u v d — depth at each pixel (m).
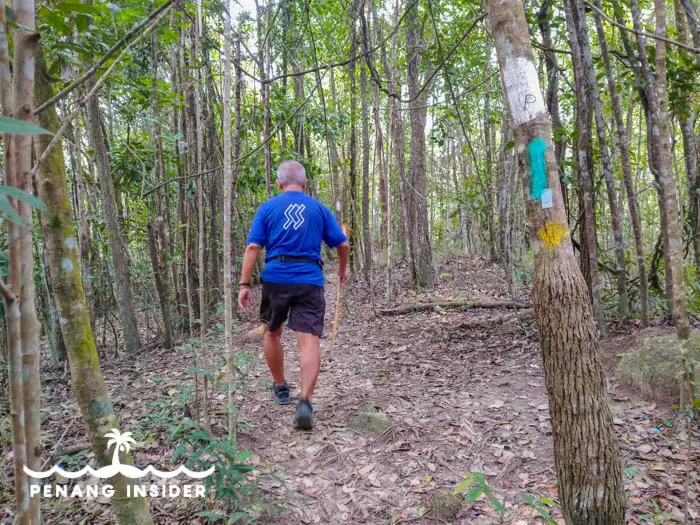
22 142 1.08
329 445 2.90
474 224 11.95
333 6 6.31
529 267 7.05
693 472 2.47
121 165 5.34
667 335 3.81
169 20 3.56
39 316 5.09
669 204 2.33
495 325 5.60
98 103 4.96
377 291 8.80
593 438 1.62
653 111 3.99
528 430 2.99
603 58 4.23
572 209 5.78
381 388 3.82
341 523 2.24
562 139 4.55
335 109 8.77
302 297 3.11
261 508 2.25
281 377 3.43
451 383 3.89
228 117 2.32
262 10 5.22
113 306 6.59
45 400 3.98
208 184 6.02
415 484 2.50
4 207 0.65
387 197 7.24
